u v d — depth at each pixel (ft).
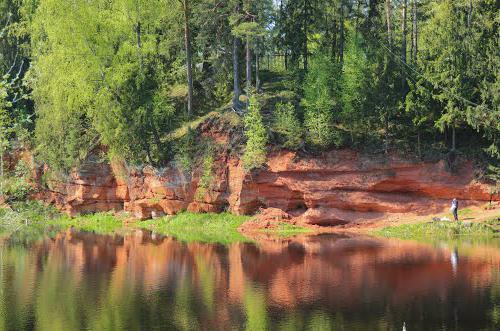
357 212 146.92
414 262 99.76
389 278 89.30
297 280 90.74
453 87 143.13
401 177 144.77
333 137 151.23
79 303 79.87
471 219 133.18
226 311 75.00
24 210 87.61
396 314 71.46
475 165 142.61
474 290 80.79
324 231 141.49
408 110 146.30
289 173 150.61
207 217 157.07
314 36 212.02
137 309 76.59
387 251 111.24
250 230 146.82
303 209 151.94
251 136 151.64
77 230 157.79
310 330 66.49
